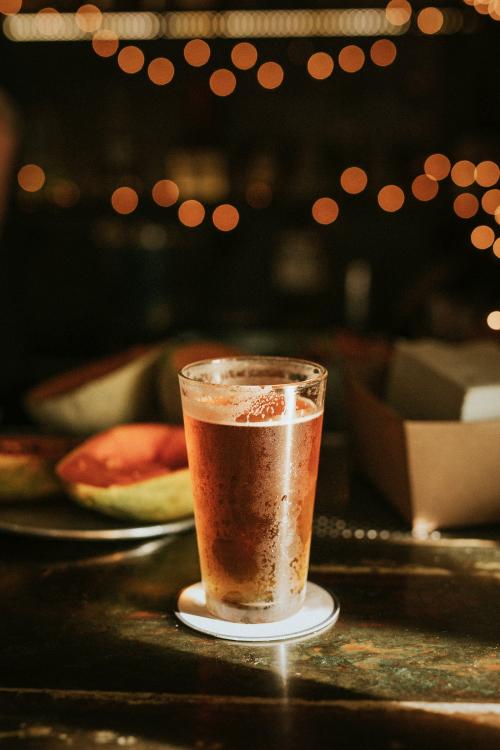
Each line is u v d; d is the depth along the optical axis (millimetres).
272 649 782
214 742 699
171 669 761
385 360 1176
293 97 3396
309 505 800
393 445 981
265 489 781
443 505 968
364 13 3252
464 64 3301
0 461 965
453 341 1794
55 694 738
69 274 3576
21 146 3254
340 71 3355
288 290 3447
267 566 794
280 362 858
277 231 3508
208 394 772
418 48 3316
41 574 893
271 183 3352
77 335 3465
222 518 790
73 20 3295
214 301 3564
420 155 3381
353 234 3498
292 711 723
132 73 3373
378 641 792
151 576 889
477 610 834
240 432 769
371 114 3387
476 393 974
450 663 768
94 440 991
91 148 3443
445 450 953
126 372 1178
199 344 1218
